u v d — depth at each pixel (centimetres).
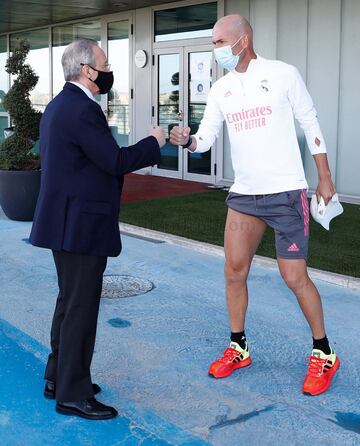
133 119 1233
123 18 1229
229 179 1078
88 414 309
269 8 941
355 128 886
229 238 346
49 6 1179
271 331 424
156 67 1167
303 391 337
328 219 325
